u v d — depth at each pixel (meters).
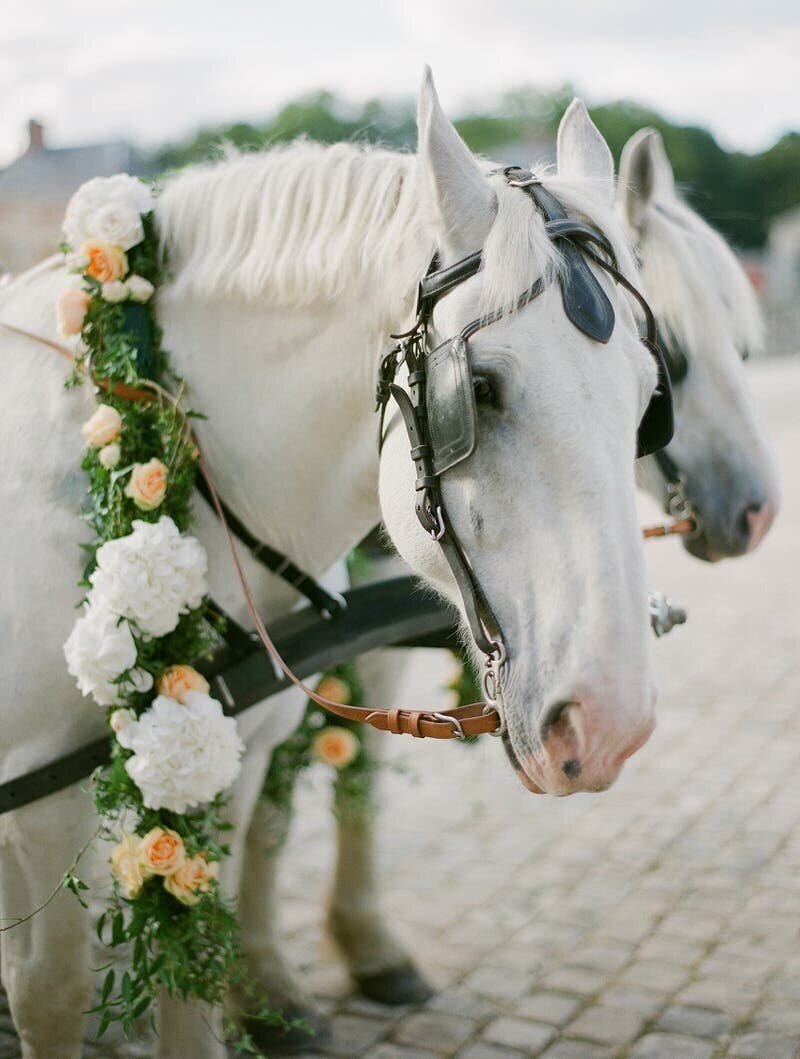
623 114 37.03
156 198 1.89
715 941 2.93
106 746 1.72
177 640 1.70
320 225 1.68
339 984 2.79
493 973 2.81
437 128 1.43
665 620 2.05
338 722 2.64
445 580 1.47
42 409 1.79
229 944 1.70
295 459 1.75
